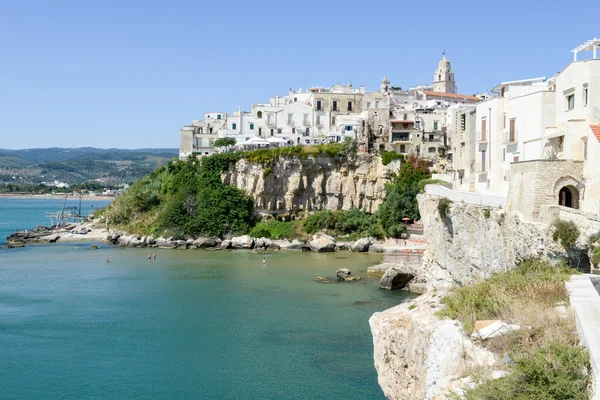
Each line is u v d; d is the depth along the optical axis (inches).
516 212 1659.7
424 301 1347.2
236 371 1780.3
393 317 1318.9
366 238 4505.4
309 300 2689.5
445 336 974.4
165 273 3496.6
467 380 819.4
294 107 6141.7
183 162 5713.6
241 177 5201.8
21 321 2378.2
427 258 2465.6
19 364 1872.5
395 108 5679.1
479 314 1024.2
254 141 5546.3
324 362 1833.2
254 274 3432.6
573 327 851.4
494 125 2265.0
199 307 2586.1
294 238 4790.8
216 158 5285.4
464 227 2011.6
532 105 1977.1
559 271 1240.8
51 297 2827.3
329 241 4530.0
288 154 4982.8
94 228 5787.4
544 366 735.1
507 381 738.2
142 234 5118.1
